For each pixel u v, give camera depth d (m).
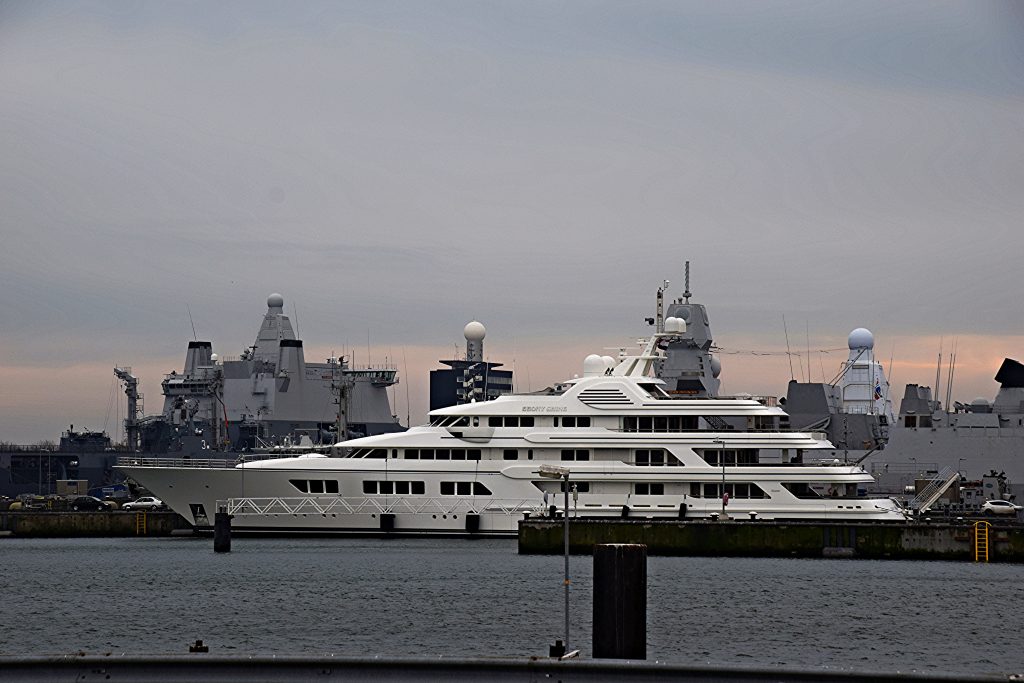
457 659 73.75
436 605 137.12
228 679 74.25
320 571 162.88
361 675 73.88
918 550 176.75
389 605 137.12
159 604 139.12
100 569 168.38
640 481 187.38
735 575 159.75
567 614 90.50
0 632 123.50
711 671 72.62
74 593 147.12
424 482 192.62
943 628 126.81
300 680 74.12
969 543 176.00
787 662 110.00
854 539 177.38
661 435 187.38
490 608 135.25
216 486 197.00
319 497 194.62
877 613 134.25
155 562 175.25
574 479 188.12
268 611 134.38
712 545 177.38
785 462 193.50
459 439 192.00
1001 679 71.19
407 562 170.38
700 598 142.25
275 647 115.56
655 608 135.75
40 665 74.44
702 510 186.88
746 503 187.00
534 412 190.38
